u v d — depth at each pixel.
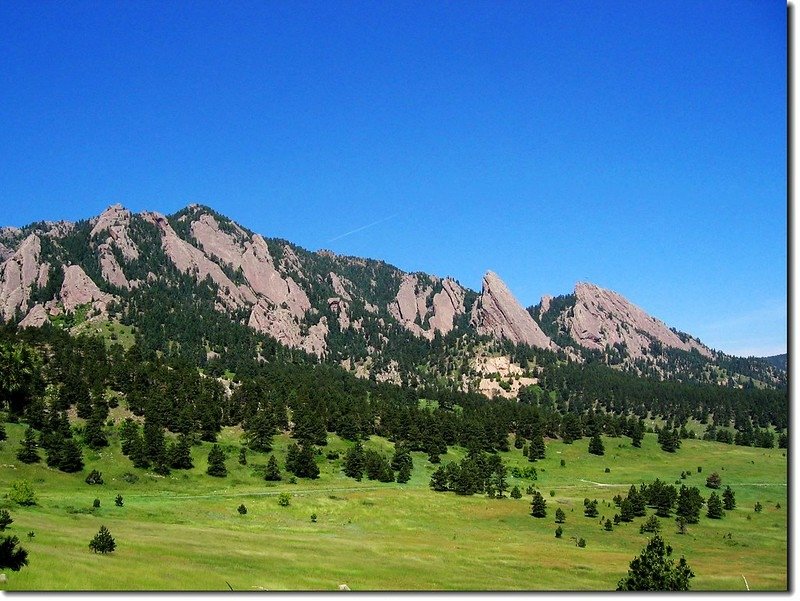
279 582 78.88
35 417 188.88
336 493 183.25
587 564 117.19
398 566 103.56
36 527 97.44
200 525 133.75
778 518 182.88
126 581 62.53
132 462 187.50
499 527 161.38
